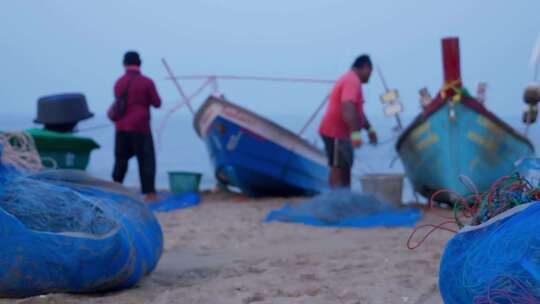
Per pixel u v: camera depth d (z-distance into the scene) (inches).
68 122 361.4
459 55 346.9
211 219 327.9
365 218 306.2
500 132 350.6
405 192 507.5
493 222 123.6
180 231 288.8
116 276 166.1
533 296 112.9
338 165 354.0
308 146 449.7
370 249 237.1
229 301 163.2
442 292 130.7
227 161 438.6
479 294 119.5
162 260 226.7
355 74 350.9
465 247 127.0
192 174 443.5
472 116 346.9
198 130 471.8
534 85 235.3
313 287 175.6
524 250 115.2
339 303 160.2
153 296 167.2
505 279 115.8
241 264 215.9
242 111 429.4
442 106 349.4
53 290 160.9
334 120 351.9
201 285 181.9
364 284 178.9
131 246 168.9
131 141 390.3
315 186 462.9
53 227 165.0
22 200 166.4
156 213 351.9
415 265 202.5
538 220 116.3
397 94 389.4
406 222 300.4
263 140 432.8
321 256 224.8
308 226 303.7
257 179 439.8
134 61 391.9
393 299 163.8
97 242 161.3
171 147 1268.5
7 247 155.5
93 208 168.7
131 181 686.5
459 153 347.9
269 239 268.8
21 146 203.2
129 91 386.3
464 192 348.2
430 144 358.0
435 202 381.7
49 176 185.0
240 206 387.2
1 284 156.8
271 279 188.2
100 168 833.5
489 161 350.9
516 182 137.5
